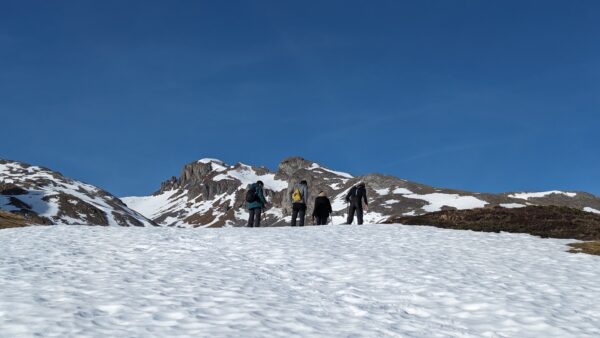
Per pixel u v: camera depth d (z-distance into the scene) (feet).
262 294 41.47
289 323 33.94
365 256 59.57
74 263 53.26
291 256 58.54
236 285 44.24
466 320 37.09
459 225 98.53
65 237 72.02
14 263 51.90
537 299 43.14
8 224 110.32
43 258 55.77
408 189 552.41
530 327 35.68
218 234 75.25
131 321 32.91
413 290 44.88
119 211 647.97
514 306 40.55
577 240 78.48
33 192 595.47
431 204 493.36
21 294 38.55
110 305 36.37
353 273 51.11
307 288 44.65
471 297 42.86
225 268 51.78
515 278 51.13
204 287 42.98
